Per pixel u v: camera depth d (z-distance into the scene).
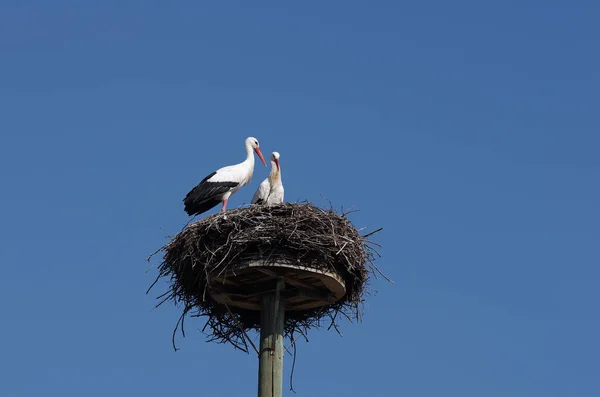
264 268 14.56
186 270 15.46
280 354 14.64
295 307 15.86
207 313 16.14
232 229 14.95
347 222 15.56
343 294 15.57
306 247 14.64
